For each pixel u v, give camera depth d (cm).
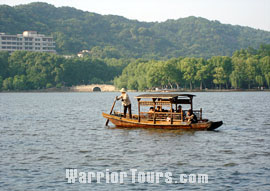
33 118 8969
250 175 3603
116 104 15738
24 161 4150
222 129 6419
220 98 19788
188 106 13150
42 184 3409
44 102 17762
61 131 6462
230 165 3938
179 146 4888
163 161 4119
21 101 18938
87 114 10069
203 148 4762
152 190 3288
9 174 3672
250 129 6438
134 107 13338
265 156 4306
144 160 4169
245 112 10088
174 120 6181
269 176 3566
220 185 3362
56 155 4441
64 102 17688
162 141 5238
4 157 4338
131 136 5688
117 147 4875
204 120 6344
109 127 6844
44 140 5497
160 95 6200
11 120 8506
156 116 6281
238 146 4878
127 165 3981
